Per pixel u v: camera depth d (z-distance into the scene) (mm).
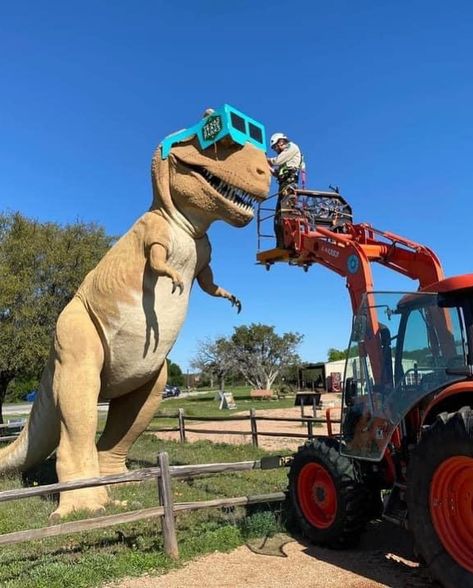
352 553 5480
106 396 7918
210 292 8094
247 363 49062
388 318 5395
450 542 4336
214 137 6992
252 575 4961
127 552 5324
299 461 5930
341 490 5402
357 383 5605
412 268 7453
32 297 17125
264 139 7316
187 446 12578
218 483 8406
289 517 6242
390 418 5086
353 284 7102
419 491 4477
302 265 8469
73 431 7129
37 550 5383
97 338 7465
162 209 7391
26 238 17844
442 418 4344
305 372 36906
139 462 10531
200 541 5590
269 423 19891
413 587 4656
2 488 8258
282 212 8367
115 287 7363
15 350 16719
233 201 7184
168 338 7605
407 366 5113
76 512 6660
